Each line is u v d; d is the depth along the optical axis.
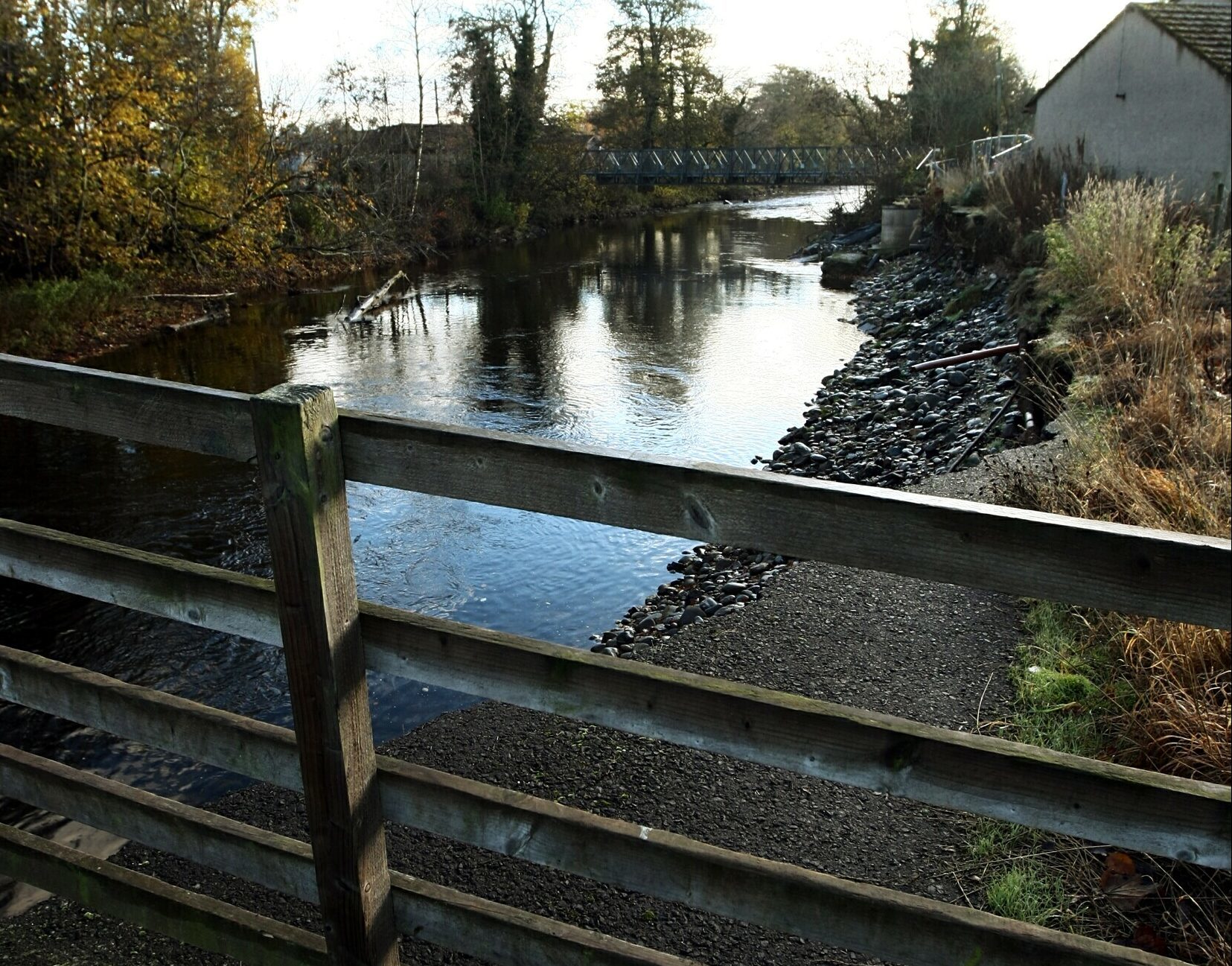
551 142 35.31
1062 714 3.19
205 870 2.69
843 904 1.48
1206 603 1.19
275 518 1.57
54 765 2.09
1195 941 2.21
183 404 1.68
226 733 1.81
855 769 1.43
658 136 44.75
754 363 12.78
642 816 2.89
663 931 2.44
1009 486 4.86
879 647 3.83
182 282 17.86
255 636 1.74
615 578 6.12
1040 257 12.55
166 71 16.08
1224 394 5.82
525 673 1.60
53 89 14.63
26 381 1.88
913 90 33.44
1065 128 18.92
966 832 2.71
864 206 28.19
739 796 2.95
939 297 15.27
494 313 17.06
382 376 12.18
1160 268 8.52
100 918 2.43
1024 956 1.39
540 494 1.54
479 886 2.62
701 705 1.50
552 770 3.16
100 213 15.84
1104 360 6.92
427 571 6.25
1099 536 1.22
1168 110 14.95
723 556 6.36
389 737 4.06
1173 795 1.26
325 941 1.82
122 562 1.85
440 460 1.58
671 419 10.13
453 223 28.47
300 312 17.12
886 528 1.34
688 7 43.72
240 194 19.27
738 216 38.69
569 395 11.21
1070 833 1.33
